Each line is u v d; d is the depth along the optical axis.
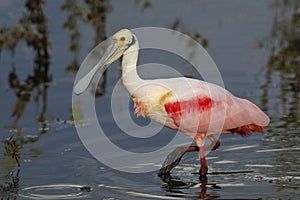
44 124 26.23
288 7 37.56
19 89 29.80
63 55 33.22
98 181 21.64
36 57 33.31
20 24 33.84
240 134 23.38
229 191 20.69
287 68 31.25
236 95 28.59
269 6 37.84
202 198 20.20
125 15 35.94
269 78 30.25
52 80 30.73
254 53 32.59
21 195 20.67
